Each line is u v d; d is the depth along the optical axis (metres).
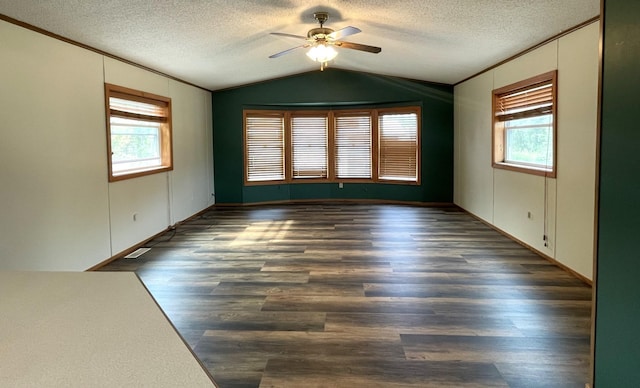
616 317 1.73
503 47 5.06
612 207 1.75
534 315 3.09
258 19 4.48
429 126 8.25
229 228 6.39
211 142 8.45
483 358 2.49
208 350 2.61
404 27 4.78
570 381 2.25
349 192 9.10
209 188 8.33
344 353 2.56
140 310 1.11
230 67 6.58
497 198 5.97
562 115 4.19
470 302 3.34
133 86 5.29
